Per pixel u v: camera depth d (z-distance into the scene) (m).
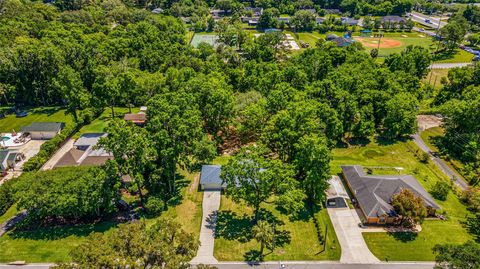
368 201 69.19
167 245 45.25
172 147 70.94
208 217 68.88
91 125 107.56
